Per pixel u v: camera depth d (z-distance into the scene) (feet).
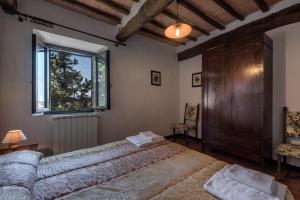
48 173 4.07
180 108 14.79
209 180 3.56
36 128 8.07
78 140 9.00
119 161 4.82
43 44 8.76
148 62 12.63
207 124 10.27
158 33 12.12
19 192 2.69
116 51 10.84
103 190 3.38
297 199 5.83
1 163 3.58
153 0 7.00
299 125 7.59
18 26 7.54
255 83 7.95
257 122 7.88
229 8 8.86
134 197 3.13
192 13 9.75
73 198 3.12
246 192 3.06
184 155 5.26
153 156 5.18
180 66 14.75
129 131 11.55
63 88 10.00
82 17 9.41
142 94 12.28
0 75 7.18
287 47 8.30
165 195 3.17
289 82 8.23
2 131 7.25
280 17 8.43
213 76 9.89
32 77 7.76
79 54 10.59
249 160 9.32
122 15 9.82
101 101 10.80
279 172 7.18
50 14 8.36
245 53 8.33
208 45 12.00
